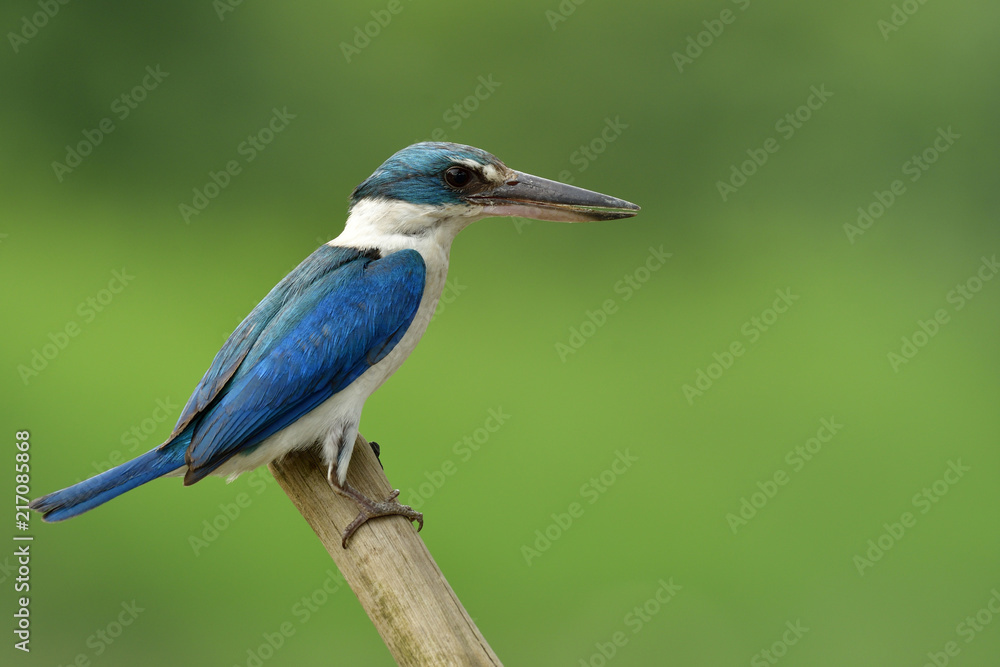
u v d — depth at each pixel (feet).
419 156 17.19
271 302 17.13
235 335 17.12
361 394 17.11
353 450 17.07
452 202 17.20
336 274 17.15
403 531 16.97
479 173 17.20
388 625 16.90
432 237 17.20
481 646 16.88
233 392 17.07
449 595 16.92
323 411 17.08
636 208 17.21
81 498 17.02
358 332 17.11
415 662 16.89
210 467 17.06
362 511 16.98
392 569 16.93
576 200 17.21
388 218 17.20
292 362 17.08
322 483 17.04
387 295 17.13
